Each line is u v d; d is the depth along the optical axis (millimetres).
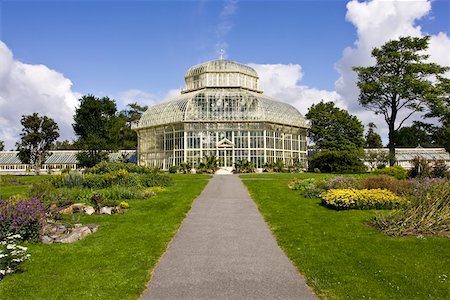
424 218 17172
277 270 12352
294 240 15797
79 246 15117
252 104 67875
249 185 35219
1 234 15383
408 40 56656
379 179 28844
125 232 17375
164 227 18234
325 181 31172
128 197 27453
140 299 10148
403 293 10469
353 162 58094
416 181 28141
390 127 60406
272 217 20641
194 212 22422
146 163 74125
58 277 11742
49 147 74812
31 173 82125
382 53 58594
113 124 72188
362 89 58969
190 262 13164
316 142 82062
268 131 67812
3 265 12102
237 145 66125
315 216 20766
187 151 65688
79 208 22375
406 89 55719
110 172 34312
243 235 16969
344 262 12906
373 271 12023
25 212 16328
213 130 66250
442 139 60656
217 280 11453
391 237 16109
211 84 74125
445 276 11586
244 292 10555
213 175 51312
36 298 10250
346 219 19750
